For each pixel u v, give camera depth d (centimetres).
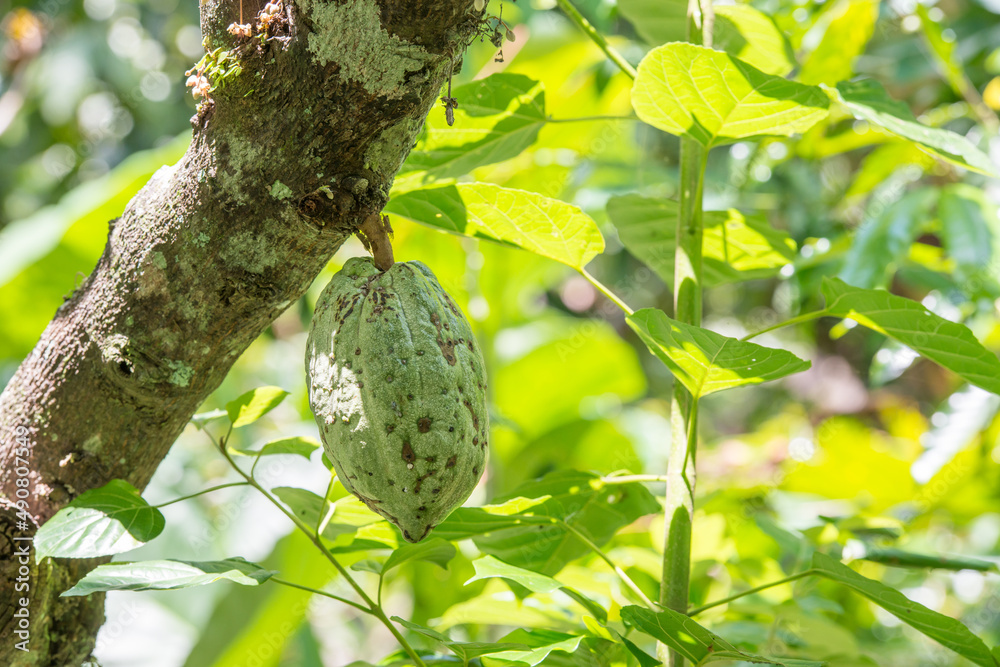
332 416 194
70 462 199
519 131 214
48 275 331
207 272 196
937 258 275
